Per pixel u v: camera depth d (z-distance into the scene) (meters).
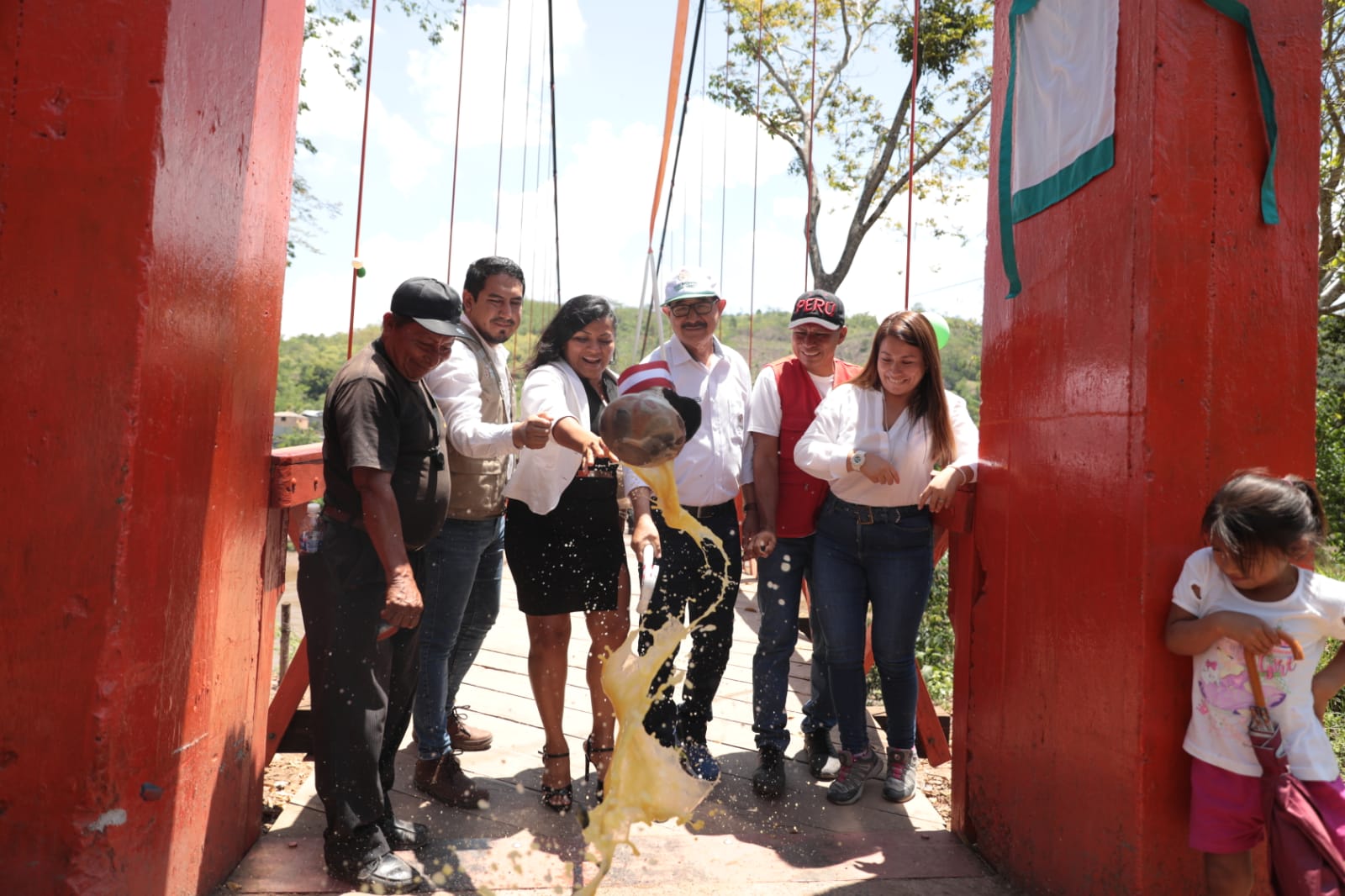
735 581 3.59
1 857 2.05
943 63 18.02
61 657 2.05
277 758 3.84
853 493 3.50
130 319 2.04
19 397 2.04
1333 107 10.34
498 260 3.53
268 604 3.06
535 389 3.26
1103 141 2.54
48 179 2.04
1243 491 2.19
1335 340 13.36
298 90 3.11
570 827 3.26
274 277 2.96
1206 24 2.37
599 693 3.49
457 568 3.39
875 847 3.25
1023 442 2.98
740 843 3.23
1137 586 2.38
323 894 2.72
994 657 3.15
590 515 3.33
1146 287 2.36
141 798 2.21
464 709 4.35
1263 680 2.24
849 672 3.56
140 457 2.09
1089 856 2.57
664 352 3.59
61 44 2.04
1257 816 2.26
